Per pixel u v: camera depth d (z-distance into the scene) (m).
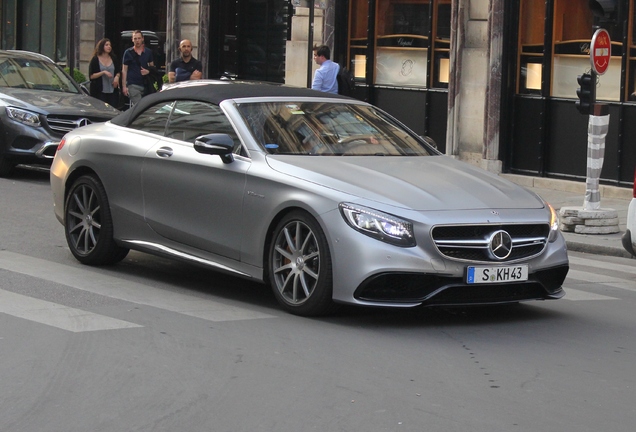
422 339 7.43
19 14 30.08
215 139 8.34
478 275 7.56
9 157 16.25
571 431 5.55
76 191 9.85
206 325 7.57
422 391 6.16
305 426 5.50
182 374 6.37
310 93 9.45
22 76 17.39
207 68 24.00
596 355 7.18
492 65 18.12
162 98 9.48
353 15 21.00
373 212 7.52
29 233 11.49
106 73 21.16
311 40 20.41
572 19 17.30
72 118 16.31
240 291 8.95
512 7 18.05
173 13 24.14
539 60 17.80
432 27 19.53
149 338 7.16
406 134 9.37
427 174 8.22
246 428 5.45
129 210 9.31
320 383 6.26
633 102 16.56
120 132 9.65
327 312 7.88
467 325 7.95
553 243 8.07
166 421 5.54
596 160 13.36
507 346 7.34
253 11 23.47
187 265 10.05
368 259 7.44
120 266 9.84
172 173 8.90
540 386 6.37
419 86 19.89
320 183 7.84
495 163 18.30
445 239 7.53
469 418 5.70
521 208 7.93
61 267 9.64
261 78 23.53
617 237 12.98
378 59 20.61
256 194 8.17
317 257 7.79
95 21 26.89
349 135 8.92
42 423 5.48
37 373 6.32
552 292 8.12
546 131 17.77
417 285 7.51
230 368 6.52
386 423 5.57
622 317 8.50
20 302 8.09
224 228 8.45
